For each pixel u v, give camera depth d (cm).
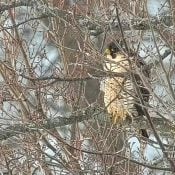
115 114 1445
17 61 1448
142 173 1374
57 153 1370
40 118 1438
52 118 1436
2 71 1431
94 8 1330
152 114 1401
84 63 1255
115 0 1218
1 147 1420
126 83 1298
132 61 1198
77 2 1359
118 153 1326
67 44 1455
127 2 1280
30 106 1484
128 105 1412
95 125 1462
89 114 1429
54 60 1650
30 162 1419
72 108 1462
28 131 1388
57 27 1464
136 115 1423
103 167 1346
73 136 1448
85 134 1439
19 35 1542
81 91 1470
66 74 1426
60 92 1457
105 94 1450
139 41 1222
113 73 1222
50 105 1495
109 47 1348
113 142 1372
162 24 1244
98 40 1413
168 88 1216
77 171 1352
